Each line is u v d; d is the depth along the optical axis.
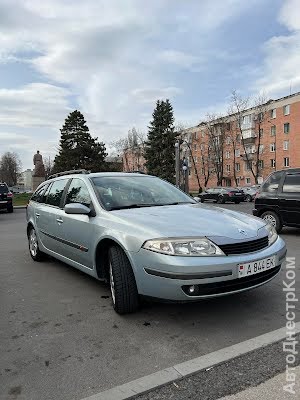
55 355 3.07
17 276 5.62
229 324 3.57
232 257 3.35
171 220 3.73
